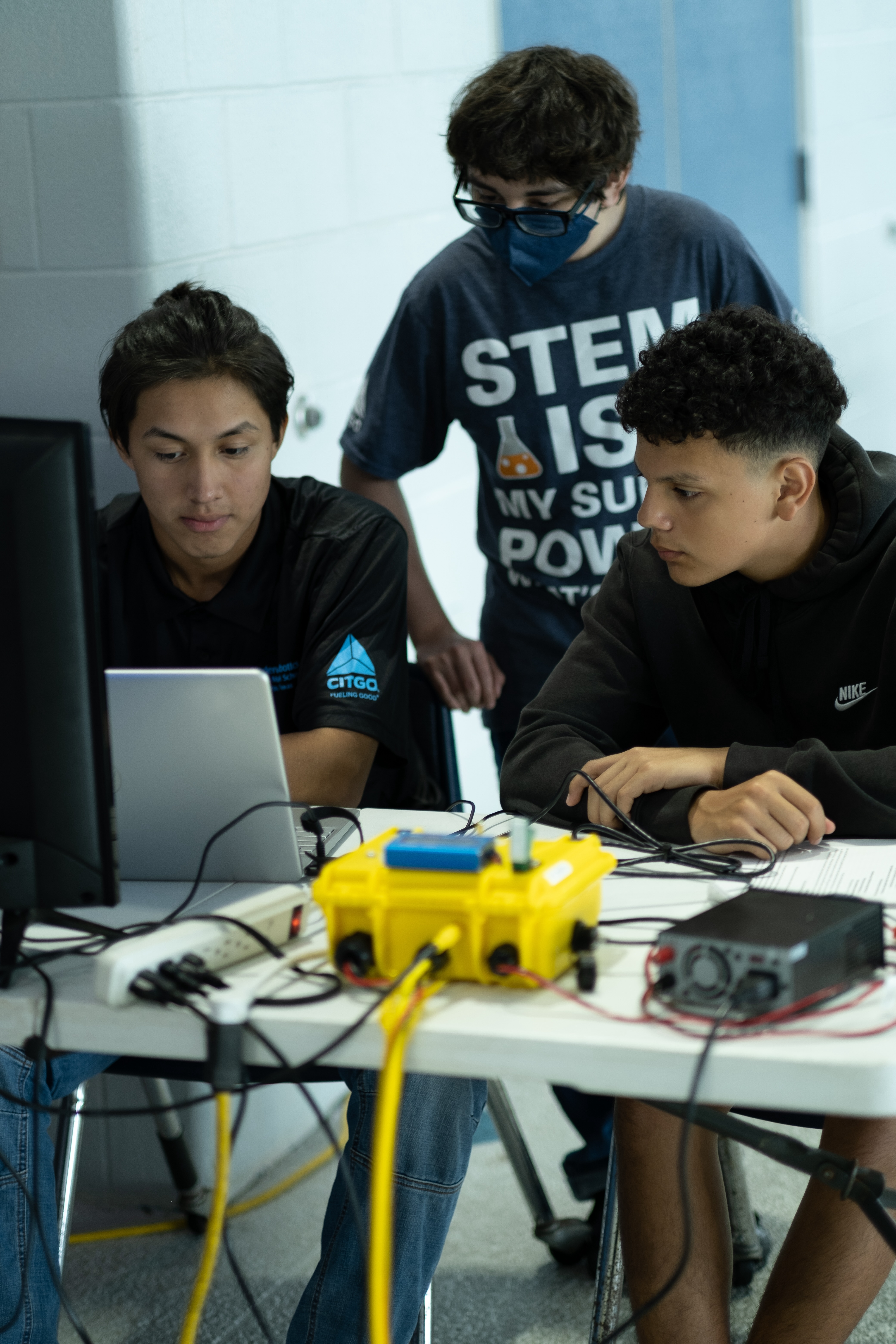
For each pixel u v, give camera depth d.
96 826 1.14
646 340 2.25
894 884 1.31
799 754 1.49
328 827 1.58
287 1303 1.95
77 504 1.10
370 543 1.90
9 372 2.16
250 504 1.77
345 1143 2.13
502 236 2.13
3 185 2.09
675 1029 1.00
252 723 1.30
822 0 4.39
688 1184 1.14
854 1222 1.31
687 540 1.53
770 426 1.47
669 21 3.63
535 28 3.21
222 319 1.72
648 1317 1.37
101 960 1.10
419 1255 1.37
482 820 1.62
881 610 1.61
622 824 1.52
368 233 2.67
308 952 1.20
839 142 4.60
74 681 1.12
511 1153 2.05
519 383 2.28
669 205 2.27
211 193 2.20
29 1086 1.40
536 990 1.08
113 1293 1.99
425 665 2.38
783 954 0.99
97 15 1.99
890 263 5.14
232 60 2.23
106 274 2.08
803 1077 0.95
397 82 2.73
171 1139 2.10
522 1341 1.85
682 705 1.79
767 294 2.32
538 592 2.38
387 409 2.36
